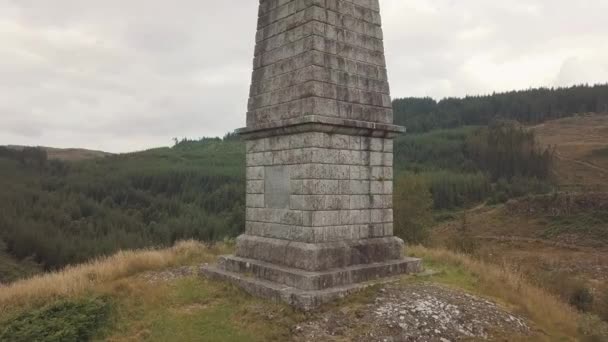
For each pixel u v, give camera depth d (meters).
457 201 78.81
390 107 13.04
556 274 20.84
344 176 11.98
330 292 10.20
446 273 13.18
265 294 10.70
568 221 53.09
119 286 11.86
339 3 12.12
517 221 57.28
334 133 11.78
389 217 12.92
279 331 9.02
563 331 10.34
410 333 8.84
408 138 137.12
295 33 12.02
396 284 11.19
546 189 83.12
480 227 58.62
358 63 12.38
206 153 173.12
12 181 92.62
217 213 82.94
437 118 183.00
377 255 12.27
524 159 100.31
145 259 14.88
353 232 12.05
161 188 104.44
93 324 9.61
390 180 13.02
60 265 54.19
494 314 9.96
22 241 57.78
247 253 12.83
